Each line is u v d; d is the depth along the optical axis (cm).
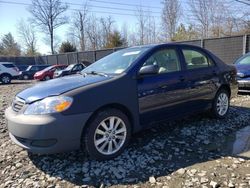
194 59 516
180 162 376
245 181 321
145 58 436
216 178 330
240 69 843
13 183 338
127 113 408
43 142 344
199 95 510
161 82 439
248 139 464
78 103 353
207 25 3247
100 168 362
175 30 3750
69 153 407
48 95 357
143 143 442
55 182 335
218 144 441
